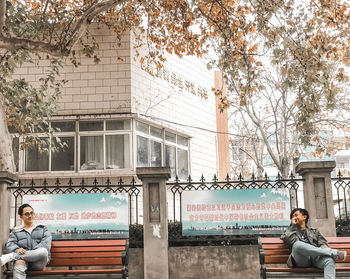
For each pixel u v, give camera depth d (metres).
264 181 9.28
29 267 7.99
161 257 8.92
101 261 8.31
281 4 10.16
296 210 8.05
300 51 10.49
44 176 15.49
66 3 14.01
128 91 16.00
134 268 9.15
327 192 8.95
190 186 9.34
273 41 10.48
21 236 8.24
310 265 7.73
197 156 19.23
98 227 9.13
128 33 16.30
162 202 9.07
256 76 11.18
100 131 15.91
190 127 18.89
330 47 10.87
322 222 8.86
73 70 16.14
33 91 12.21
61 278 8.02
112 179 15.56
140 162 16.11
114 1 9.92
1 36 9.76
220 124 21.08
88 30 15.57
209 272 9.09
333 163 8.98
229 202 9.23
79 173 15.54
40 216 9.19
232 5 11.97
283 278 8.07
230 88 11.17
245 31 10.95
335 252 7.41
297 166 9.32
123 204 9.20
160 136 17.36
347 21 11.05
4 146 10.03
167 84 17.94
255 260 9.09
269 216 9.14
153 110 17.00
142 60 14.74
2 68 11.71
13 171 10.23
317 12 11.04
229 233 9.16
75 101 16.02
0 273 8.34
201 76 20.22
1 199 8.95
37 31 11.61
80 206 9.20
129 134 15.85
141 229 9.51
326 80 10.42
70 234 9.13
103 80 16.09
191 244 9.41
